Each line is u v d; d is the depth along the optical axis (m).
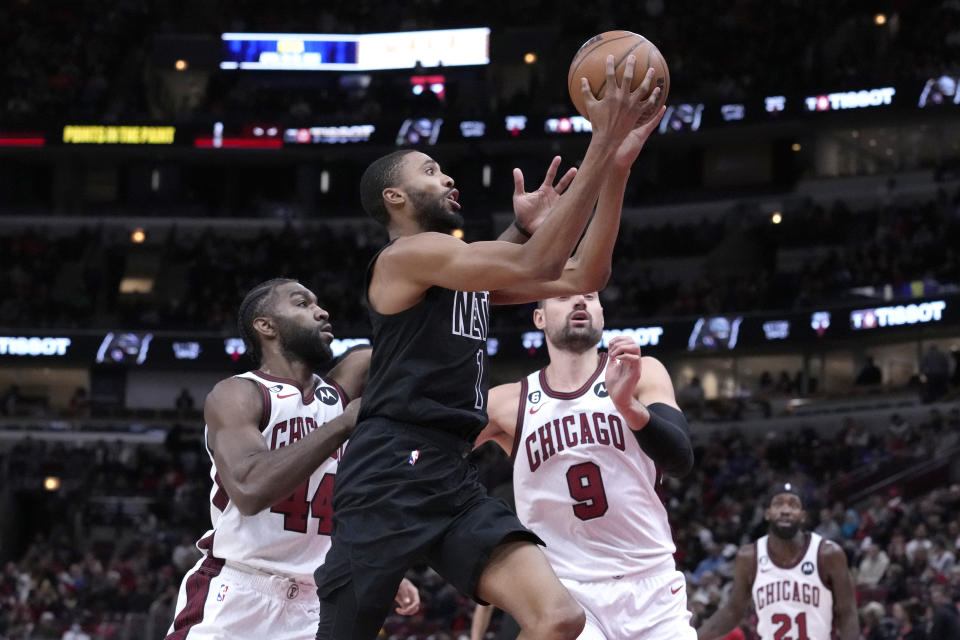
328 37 35.78
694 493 20.98
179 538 23.03
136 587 20.44
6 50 34.78
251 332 4.99
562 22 35.22
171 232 32.84
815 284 26.94
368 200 4.04
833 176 30.28
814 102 29.61
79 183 34.16
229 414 4.68
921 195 28.64
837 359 27.34
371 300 3.88
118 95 34.44
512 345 28.23
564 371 5.59
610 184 3.96
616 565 5.45
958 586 12.91
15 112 32.84
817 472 21.56
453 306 3.83
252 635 4.82
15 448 26.53
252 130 32.72
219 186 34.47
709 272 29.47
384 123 32.50
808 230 29.05
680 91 31.97
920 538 15.44
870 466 20.69
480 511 3.74
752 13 33.09
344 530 3.78
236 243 32.28
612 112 3.57
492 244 3.63
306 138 32.69
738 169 31.70
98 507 25.48
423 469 3.74
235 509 4.82
